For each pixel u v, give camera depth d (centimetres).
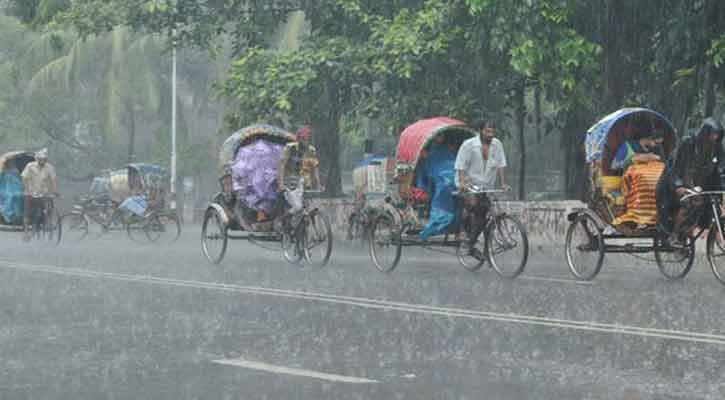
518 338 1591
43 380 1316
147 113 8231
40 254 3500
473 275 2598
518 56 3722
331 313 1888
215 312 1919
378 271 2728
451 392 1216
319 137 4700
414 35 4009
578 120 4228
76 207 4769
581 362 1396
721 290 2223
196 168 8350
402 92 4384
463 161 2612
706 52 3709
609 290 2231
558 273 2678
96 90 8306
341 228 4500
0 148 8325
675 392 1205
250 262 3070
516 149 6738
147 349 1536
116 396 1220
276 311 1922
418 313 1875
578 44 3753
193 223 7712
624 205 2467
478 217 2616
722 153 2378
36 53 7562
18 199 4181
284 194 2955
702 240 3080
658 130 2605
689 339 1565
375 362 1414
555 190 6531
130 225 4559
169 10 4725
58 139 8506
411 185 2728
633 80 4078
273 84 4291
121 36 7381
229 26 7656
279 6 4788
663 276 2594
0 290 2323
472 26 3912
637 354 1446
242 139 3066
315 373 1341
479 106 4275
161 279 2539
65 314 1917
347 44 4328
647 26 3984
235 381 1295
